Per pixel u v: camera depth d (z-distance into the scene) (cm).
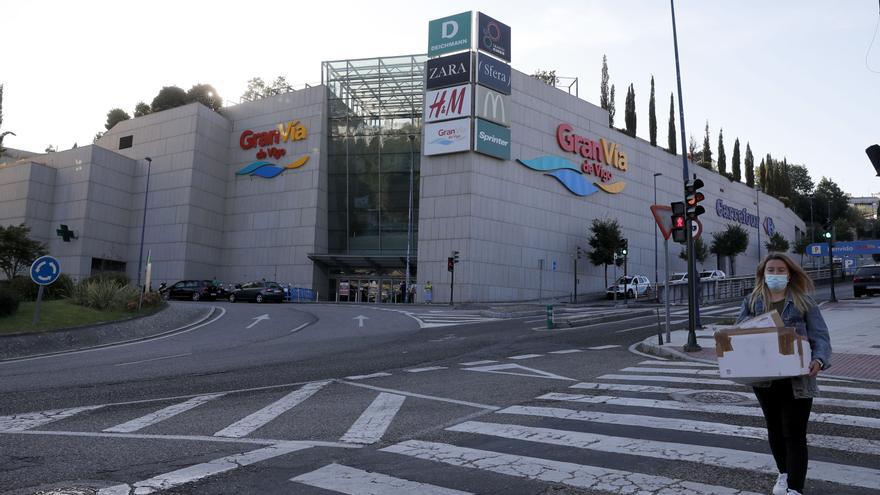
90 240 5309
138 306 2320
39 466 510
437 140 4388
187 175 5325
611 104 6469
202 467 504
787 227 9225
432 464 509
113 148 5959
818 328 392
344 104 5084
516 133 4641
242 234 5409
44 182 5469
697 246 6391
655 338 1609
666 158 6319
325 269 5081
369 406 788
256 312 2927
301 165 5125
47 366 1280
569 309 3256
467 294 4184
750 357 382
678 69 1955
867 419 635
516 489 437
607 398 805
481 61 4341
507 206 4519
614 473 470
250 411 761
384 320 2544
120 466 510
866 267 3266
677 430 611
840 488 420
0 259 4344
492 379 1015
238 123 5597
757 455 508
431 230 4381
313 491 438
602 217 5381
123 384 995
